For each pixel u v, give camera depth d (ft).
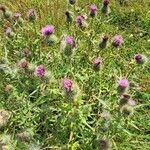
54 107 2.35
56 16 3.52
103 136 2.16
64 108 2.14
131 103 2.19
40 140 2.28
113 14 3.71
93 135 2.19
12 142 2.05
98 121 2.20
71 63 2.57
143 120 2.59
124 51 3.21
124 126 2.28
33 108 2.30
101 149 2.02
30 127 2.26
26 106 2.30
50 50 2.73
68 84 2.01
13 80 2.50
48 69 2.59
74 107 2.14
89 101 2.45
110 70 2.79
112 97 2.45
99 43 2.48
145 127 2.56
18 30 2.92
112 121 2.18
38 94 2.42
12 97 2.34
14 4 3.78
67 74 2.55
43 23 3.40
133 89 2.77
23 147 2.05
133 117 2.58
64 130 2.24
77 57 2.67
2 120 2.04
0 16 2.93
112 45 2.54
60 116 2.25
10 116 2.24
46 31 2.48
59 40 2.72
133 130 2.52
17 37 2.87
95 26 2.98
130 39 3.37
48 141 2.27
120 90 2.19
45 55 2.71
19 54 2.73
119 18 3.69
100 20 2.88
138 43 3.33
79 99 2.12
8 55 2.89
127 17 3.69
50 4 3.73
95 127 2.21
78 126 2.20
